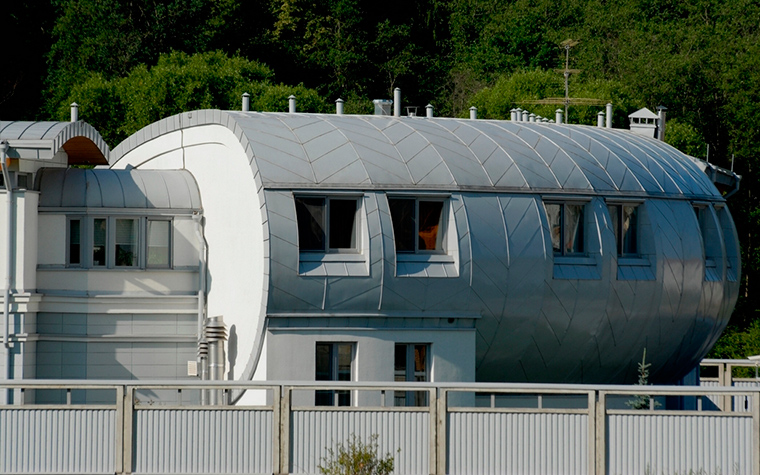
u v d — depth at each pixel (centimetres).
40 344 10450
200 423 8181
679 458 8306
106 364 10538
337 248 9856
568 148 11394
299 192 9688
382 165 10112
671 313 11388
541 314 10400
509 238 10212
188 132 11350
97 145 11419
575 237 10819
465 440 8281
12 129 10031
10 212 9988
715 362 13775
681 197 11800
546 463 8288
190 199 10981
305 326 9556
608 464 8300
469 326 10069
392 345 9800
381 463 7994
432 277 9888
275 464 8156
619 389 8338
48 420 8144
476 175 10400
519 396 10744
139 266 10700
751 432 8325
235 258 10281
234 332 10275
